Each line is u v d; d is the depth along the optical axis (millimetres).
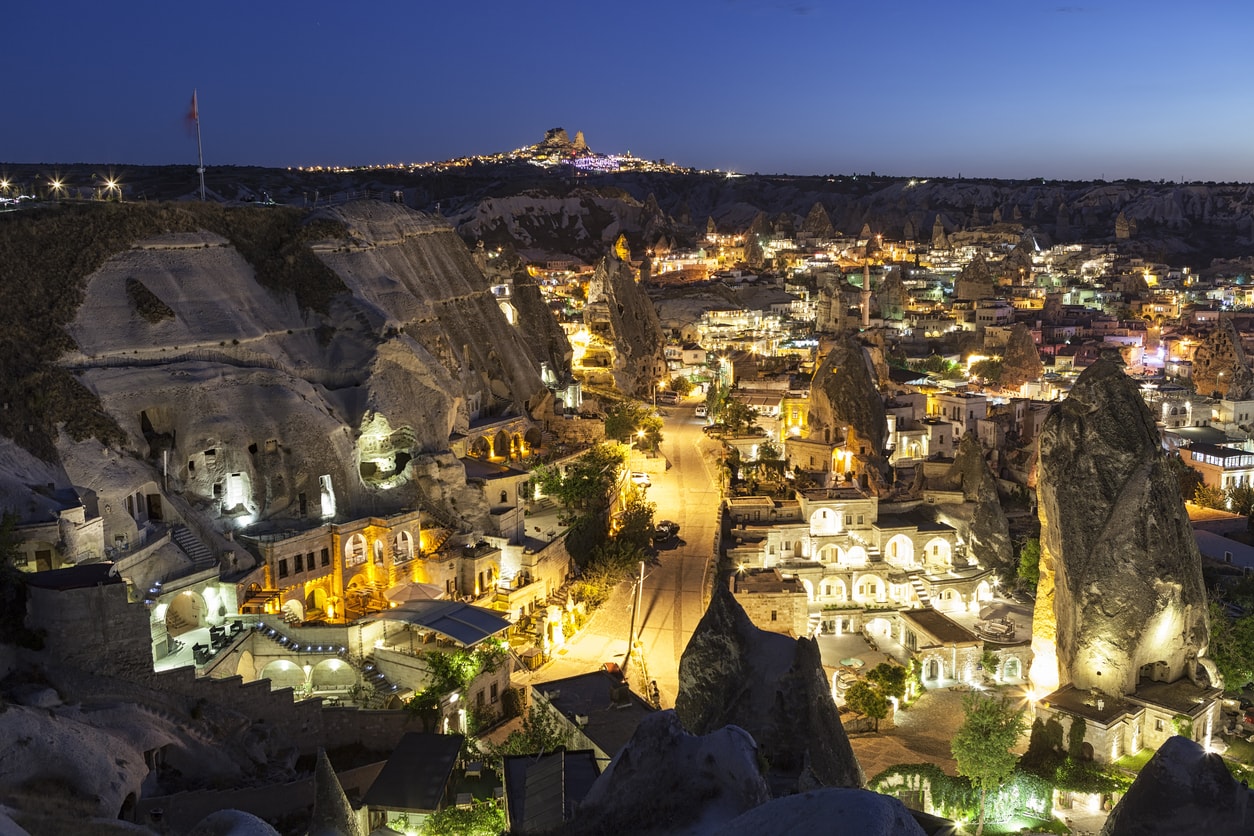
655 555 116938
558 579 106125
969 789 77500
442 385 109125
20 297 86750
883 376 193625
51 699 63750
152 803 63438
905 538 114438
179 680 71062
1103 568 87062
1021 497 146625
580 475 121812
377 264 120125
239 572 85062
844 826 27078
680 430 178875
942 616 103750
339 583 91938
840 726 63719
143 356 91000
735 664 64500
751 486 132250
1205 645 89375
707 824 40469
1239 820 47562
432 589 91188
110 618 67875
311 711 76062
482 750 75625
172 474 88125
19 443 78688
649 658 92688
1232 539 138875
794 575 109438
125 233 96812
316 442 93875
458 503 103062
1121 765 82625
